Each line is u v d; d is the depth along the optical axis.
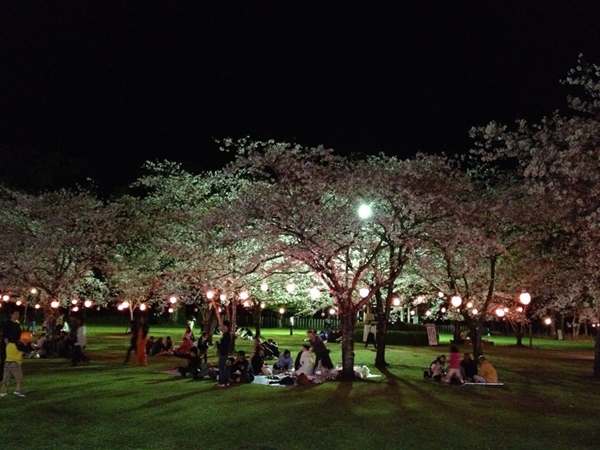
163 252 28.92
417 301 32.62
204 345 23.84
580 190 14.30
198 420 13.12
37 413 13.58
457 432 12.48
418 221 19.91
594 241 15.70
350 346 20.47
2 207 28.97
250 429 12.34
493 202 22.11
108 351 30.06
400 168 20.08
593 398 17.97
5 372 15.57
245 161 20.19
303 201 19.42
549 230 22.09
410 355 31.36
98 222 28.78
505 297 26.11
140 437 11.55
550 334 62.31
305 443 11.32
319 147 20.23
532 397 17.75
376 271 20.52
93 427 12.31
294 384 18.88
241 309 57.41
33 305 37.66
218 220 20.05
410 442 11.55
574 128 14.45
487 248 20.50
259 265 20.41
